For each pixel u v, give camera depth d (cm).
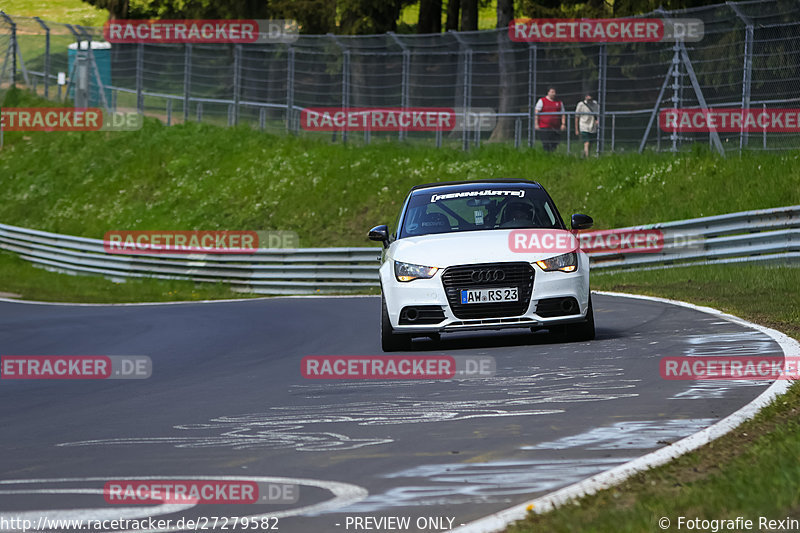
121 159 13475
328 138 12144
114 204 12575
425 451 2011
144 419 2667
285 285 8719
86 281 10256
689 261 6800
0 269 11294
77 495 1753
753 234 6344
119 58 15075
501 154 10481
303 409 2666
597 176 9356
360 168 11244
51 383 3644
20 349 4853
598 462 1825
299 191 11231
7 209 13325
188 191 12200
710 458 1748
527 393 2673
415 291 3631
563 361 3231
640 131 9638
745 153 8494
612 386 2695
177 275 9725
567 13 12762
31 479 1927
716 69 8562
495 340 3962
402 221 3984
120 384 3516
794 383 2489
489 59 11038
